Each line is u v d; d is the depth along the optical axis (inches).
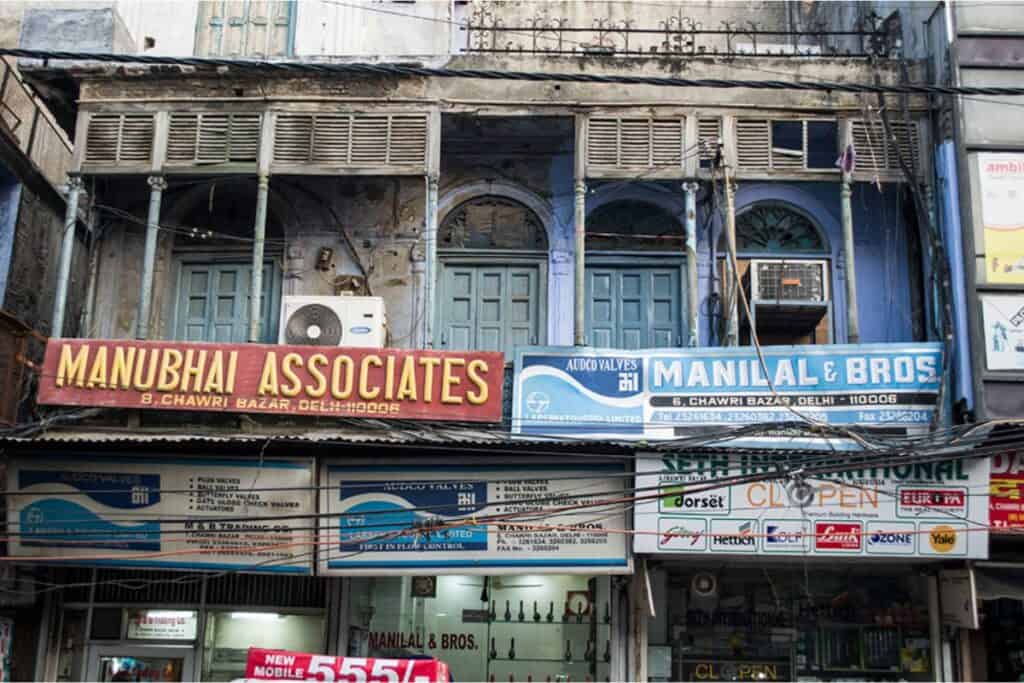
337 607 464.8
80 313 506.9
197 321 500.1
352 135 469.4
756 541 415.2
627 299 497.4
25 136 601.0
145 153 471.5
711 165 467.5
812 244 499.5
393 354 434.3
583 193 461.7
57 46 483.2
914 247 489.1
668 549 416.5
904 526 414.3
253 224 510.3
